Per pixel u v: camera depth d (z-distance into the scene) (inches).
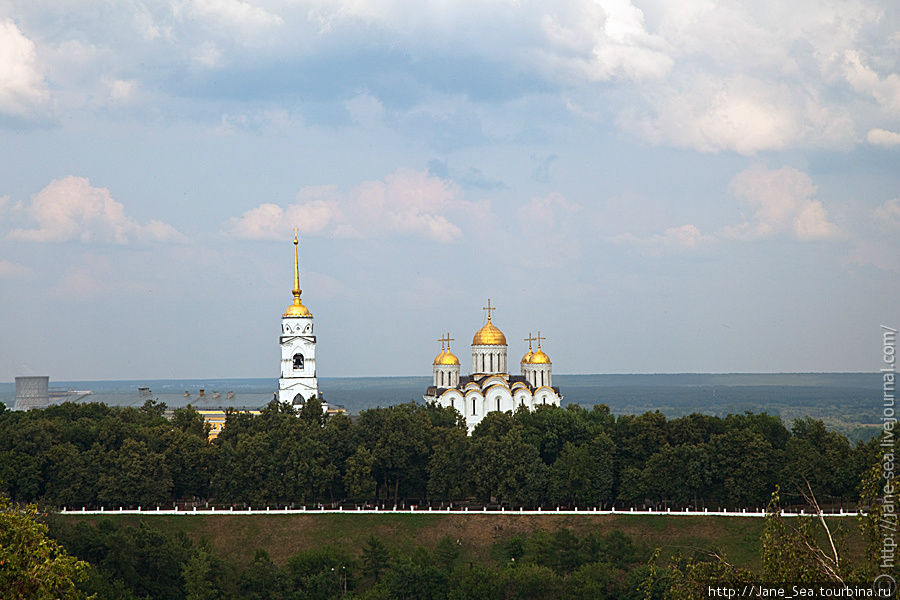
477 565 6574.8
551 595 6215.6
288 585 6373.0
